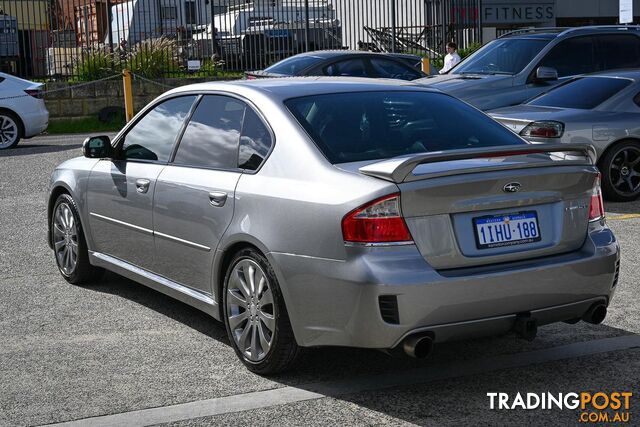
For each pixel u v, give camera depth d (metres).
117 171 6.04
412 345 4.17
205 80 21.81
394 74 15.87
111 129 21.03
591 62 12.67
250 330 4.84
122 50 21.84
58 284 6.88
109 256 6.29
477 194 4.31
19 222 9.45
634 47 12.88
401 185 4.18
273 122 4.91
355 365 4.95
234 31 21.98
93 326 5.78
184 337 5.52
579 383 4.63
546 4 29.05
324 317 4.34
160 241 5.57
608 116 9.98
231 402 4.45
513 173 4.36
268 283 4.62
